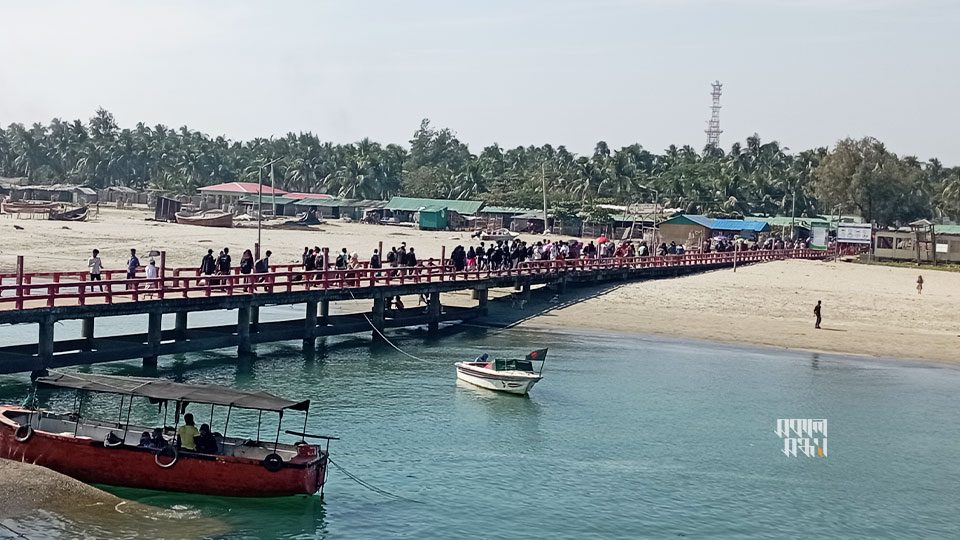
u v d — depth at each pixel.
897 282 91.00
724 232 140.62
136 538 26.53
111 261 89.50
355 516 29.44
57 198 191.88
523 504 31.00
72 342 43.78
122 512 28.41
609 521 29.83
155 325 46.00
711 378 50.94
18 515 27.22
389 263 63.88
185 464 29.64
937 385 51.03
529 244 129.12
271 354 53.59
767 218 162.38
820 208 190.00
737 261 101.38
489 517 29.77
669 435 39.72
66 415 32.59
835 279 90.81
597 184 186.50
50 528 26.70
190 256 96.62
